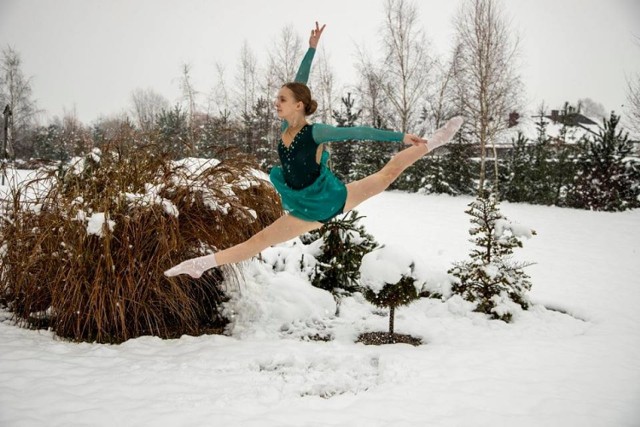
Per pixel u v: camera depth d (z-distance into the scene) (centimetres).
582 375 529
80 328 596
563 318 782
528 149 2281
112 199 599
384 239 1367
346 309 793
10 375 455
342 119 2864
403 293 639
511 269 797
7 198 652
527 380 509
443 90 2892
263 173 772
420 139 312
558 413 434
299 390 472
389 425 402
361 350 598
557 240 1414
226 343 597
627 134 2059
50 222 591
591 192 2050
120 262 580
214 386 464
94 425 380
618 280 1028
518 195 2222
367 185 314
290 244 909
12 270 627
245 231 663
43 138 3209
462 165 2362
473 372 527
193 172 672
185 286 650
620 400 466
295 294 757
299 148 307
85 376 468
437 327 722
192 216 630
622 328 732
